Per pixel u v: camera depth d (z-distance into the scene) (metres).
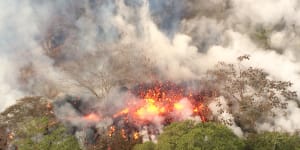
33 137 27.47
